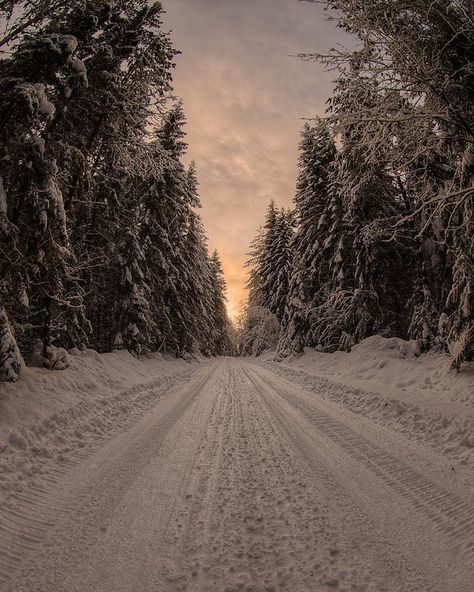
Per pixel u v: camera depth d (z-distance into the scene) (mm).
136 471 5164
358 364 14102
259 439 6512
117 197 15922
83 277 15219
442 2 6715
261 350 40938
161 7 10484
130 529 3697
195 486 4641
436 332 13211
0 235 7699
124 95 10602
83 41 9781
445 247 12422
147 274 19609
